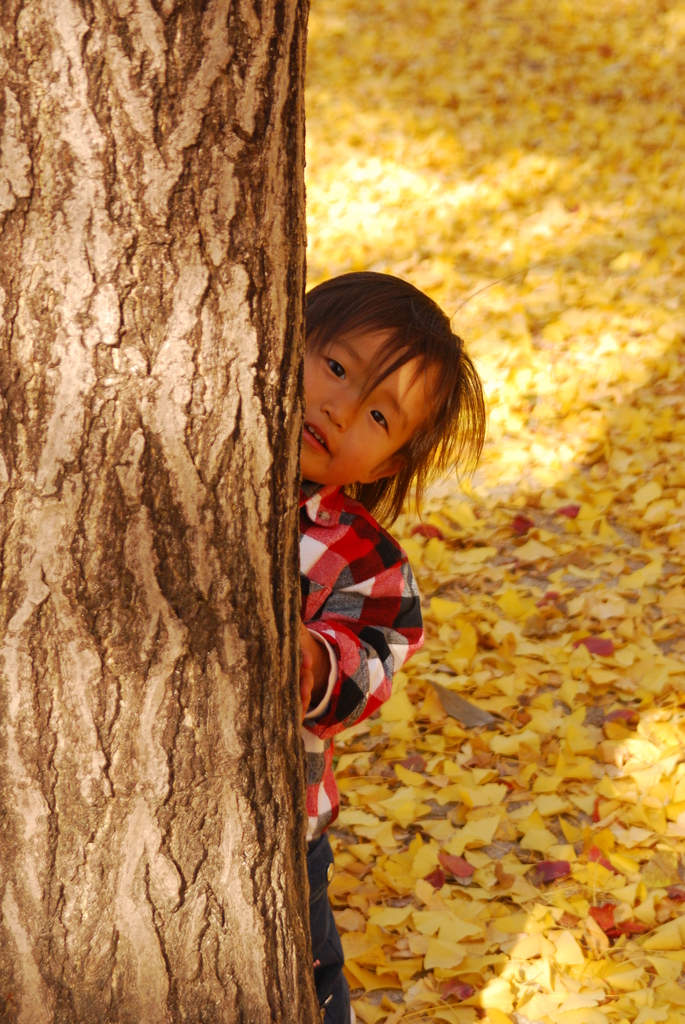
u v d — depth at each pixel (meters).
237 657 1.26
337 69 10.20
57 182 1.05
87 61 1.03
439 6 11.65
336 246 6.82
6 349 1.10
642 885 2.51
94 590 1.17
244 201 1.12
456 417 1.91
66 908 1.25
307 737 1.75
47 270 1.08
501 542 4.11
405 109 9.15
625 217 6.88
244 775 1.29
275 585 1.30
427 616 3.69
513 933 2.38
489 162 7.97
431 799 2.89
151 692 1.21
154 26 1.03
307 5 1.17
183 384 1.13
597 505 4.27
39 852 1.24
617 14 10.93
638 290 5.88
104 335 1.10
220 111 1.08
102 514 1.15
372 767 3.03
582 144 8.14
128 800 1.23
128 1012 1.30
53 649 1.18
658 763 2.92
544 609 3.61
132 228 1.07
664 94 8.92
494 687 3.27
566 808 2.79
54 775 1.21
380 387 1.69
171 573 1.19
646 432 4.68
